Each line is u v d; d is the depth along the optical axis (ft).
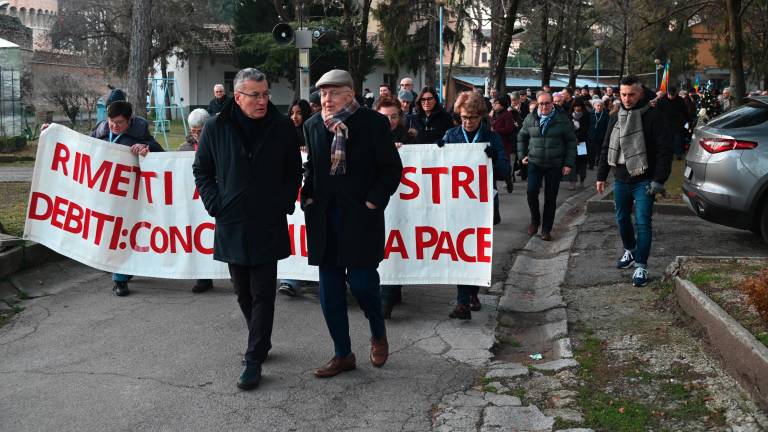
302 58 48.80
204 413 14.88
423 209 21.43
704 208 28.53
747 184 27.17
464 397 15.58
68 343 19.12
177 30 138.62
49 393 15.89
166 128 108.37
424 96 28.19
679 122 58.70
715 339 16.72
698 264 21.66
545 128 32.24
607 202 37.35
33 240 23.98
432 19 109.70
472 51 298.56
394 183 16.42
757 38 123.34
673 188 43.57
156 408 15.11
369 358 18.06
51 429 14.19
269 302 16.43
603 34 169.99
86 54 148.15
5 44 79.41
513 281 25.53
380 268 21.50
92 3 137.39
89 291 24.20
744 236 30.66
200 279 24.06
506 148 46.39
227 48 156.56
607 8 112.78
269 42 123.13
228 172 16.10
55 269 25.48
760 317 16.49
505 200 45.39
